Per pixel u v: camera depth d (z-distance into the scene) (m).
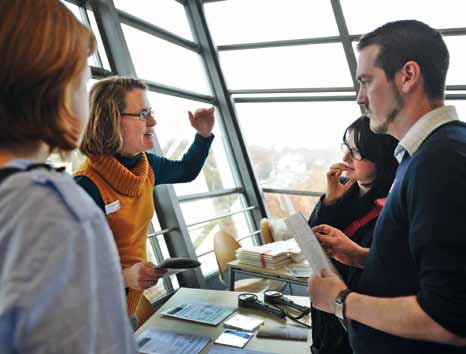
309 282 0.95
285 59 4.24
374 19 3.61
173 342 1.30
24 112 0.44
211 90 4.62
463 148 0.69
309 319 1.43
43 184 0.41
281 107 4.50
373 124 0.91
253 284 3.04
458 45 3.36
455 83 3.46
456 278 0.62
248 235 4.62
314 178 4.54
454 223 0.63
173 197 3.36
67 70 0.46
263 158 4.81
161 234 3.36
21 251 0.38
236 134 4.71
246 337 1.31
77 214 0.42
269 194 4.92
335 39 3.86
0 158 0.45
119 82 1.40
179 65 4.12
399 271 0.80
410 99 0.82
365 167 1.39
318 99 4.22
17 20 0.42
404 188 0.77
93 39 0.53
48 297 0.37
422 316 0.65
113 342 0.43
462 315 0.61
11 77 0.42
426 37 0.80
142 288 1.27
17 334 0.37
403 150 0.88
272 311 1.50
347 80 3.98
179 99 4.03
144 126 1.45
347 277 1.35
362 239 1.38
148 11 3.76
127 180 1.37
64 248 0.39
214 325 1.42
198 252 3.83
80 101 0.51
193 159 1.91
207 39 4.44
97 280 0.43
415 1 3.41
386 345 0.81
